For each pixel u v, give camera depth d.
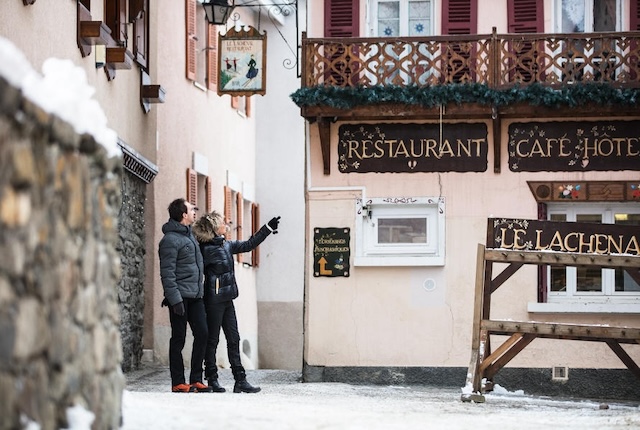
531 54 20.31
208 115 29.36
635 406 17.12
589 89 19.95
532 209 20.80
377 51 21.16
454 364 20.75
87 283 6.89
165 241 15.22
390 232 21.03
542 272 20.69
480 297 16.38
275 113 34.88
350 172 21.05
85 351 6.87
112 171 7.53
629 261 16.19
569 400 17.56
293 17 34.78
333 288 21.03
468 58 20.56
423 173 20.95
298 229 34.75
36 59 15.02
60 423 6.25
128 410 9.30
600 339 16.77
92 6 18.47
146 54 23.02
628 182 20.62
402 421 10.80
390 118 20.80
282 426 9.42
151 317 24.41
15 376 5.30
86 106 6.79
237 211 32.50
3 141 4.99
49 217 5.89
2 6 13.40
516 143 20.84
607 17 21.33
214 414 9.84
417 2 21.58
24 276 5.42
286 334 34.72
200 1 29.02
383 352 20.89
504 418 12.02
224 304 15.92
